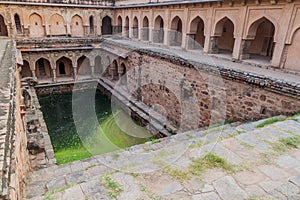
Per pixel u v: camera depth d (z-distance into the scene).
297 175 2.74
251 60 8.23
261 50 9.96
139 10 13.77
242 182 2.60
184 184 2.54
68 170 3.83
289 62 6.86
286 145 3.45
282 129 3.99
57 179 3.31
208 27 9.33
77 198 2.32
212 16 9.08
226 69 6.59
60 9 15.66
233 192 2.44
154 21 12.45
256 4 7.46
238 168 2.86
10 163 1.88
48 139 6.51
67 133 8.46
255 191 2.46
